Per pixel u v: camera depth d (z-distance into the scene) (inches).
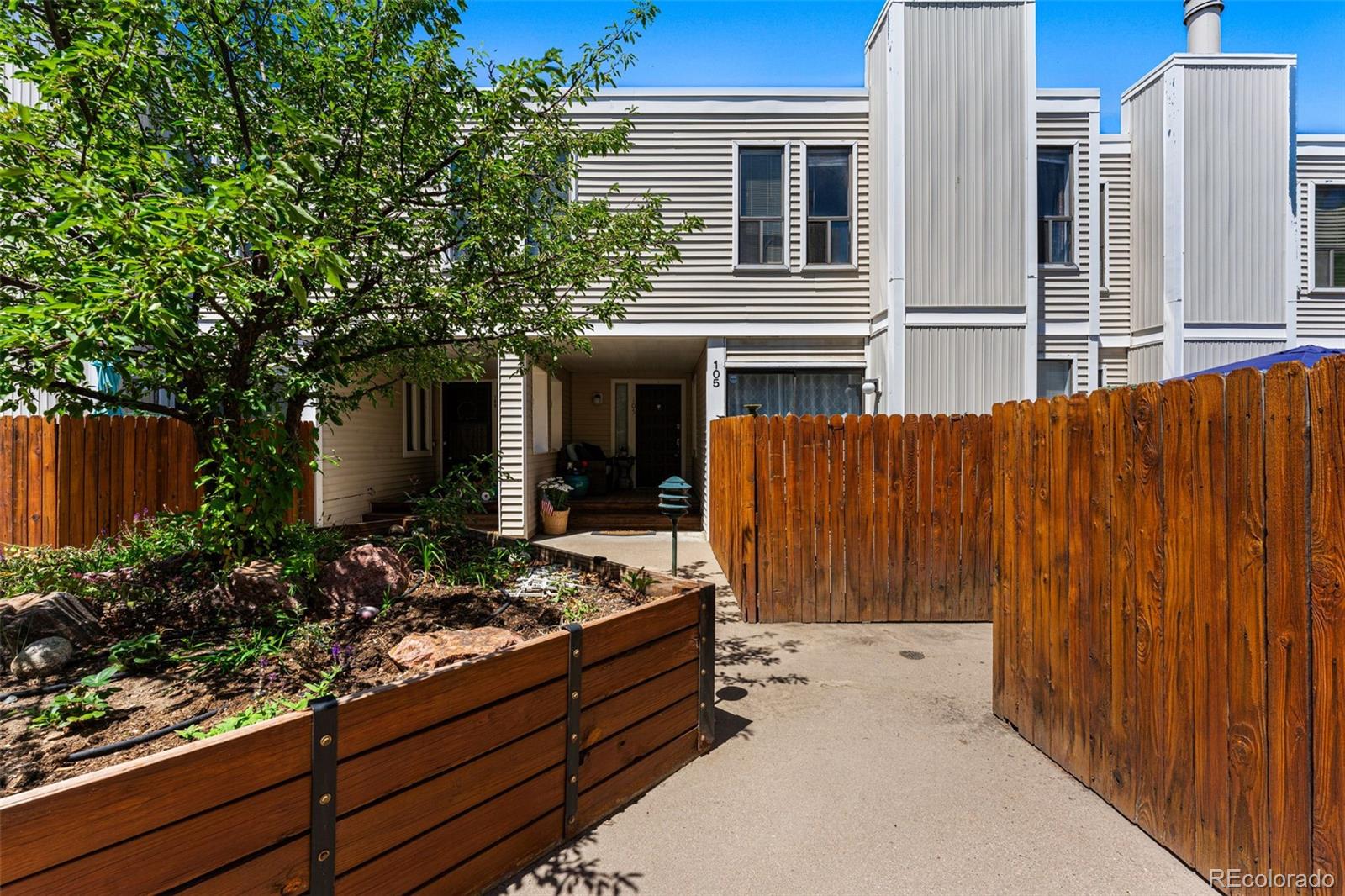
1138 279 350.3
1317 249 379.6
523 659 83.1
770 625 200.8
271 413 117.8
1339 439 64.2
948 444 204.8
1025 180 290.5
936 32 289.0
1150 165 342.3
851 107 324.5
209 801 54.9
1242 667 75.9
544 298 150.3
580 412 492.7
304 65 120.4
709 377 330.0
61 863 47.1
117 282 74.6
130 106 103.8
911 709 136.7
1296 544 68.7
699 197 325.7
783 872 84.7
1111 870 84.7
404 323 140.3
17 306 79.0
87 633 99.5
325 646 98.7
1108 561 99.5
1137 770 93.7
